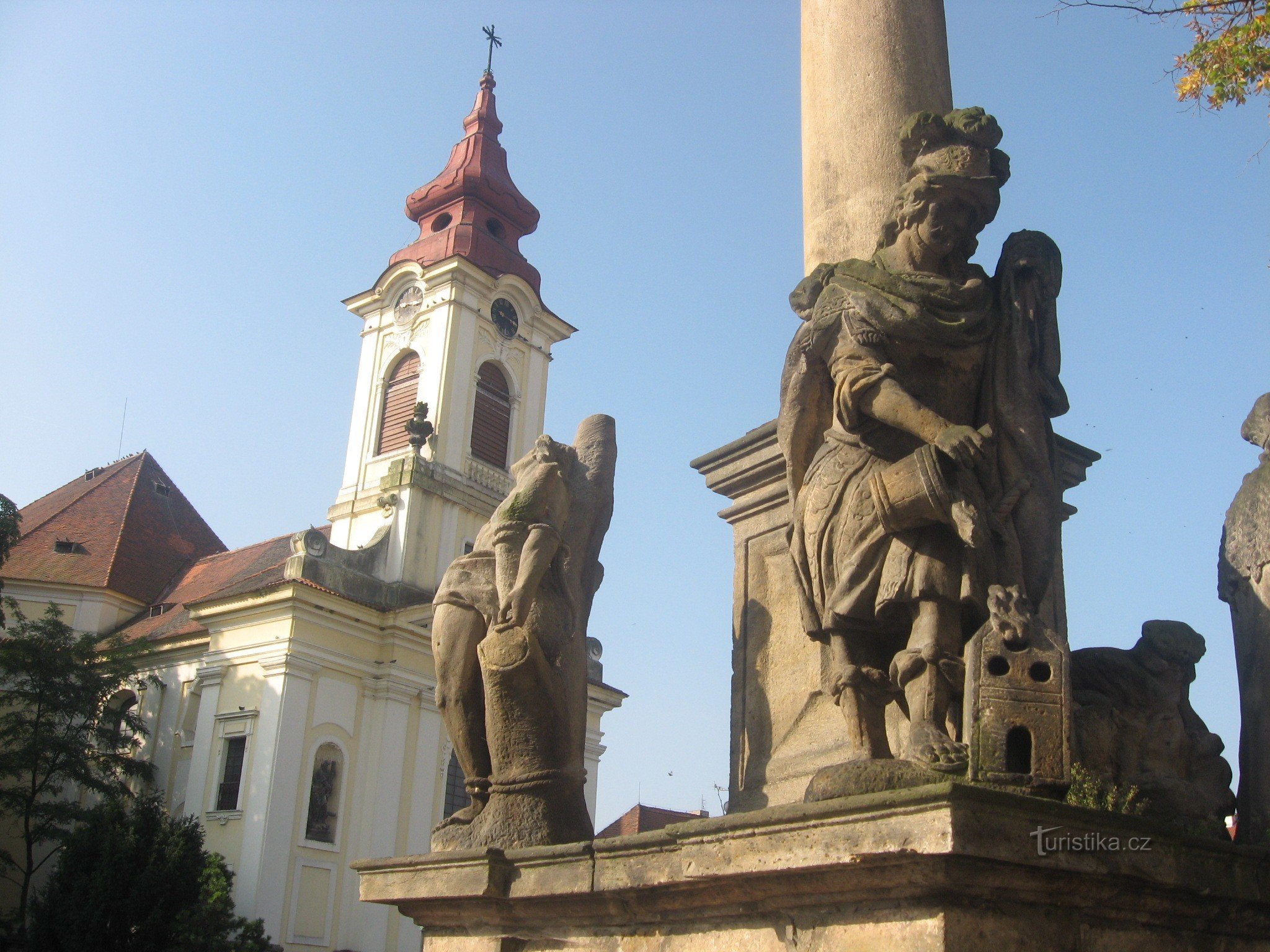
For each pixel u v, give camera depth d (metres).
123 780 34.94
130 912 24.14
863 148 5.27
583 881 4.04
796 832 3.20
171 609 41.94
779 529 5.21
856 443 3.94
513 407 41.62
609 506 5.52
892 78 5.34
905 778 3.35
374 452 40.09
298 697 33.25
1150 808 3.84
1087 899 3.12
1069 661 3.27
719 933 3.61
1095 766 3.88
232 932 29.33
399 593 36.19
